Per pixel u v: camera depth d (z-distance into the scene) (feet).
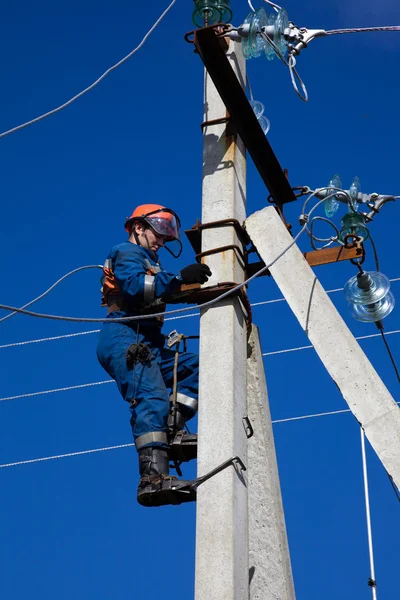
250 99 29.63
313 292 26.30
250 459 26.08
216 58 27.78
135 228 28.86
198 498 23.50
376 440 24.40
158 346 27.25
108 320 24.14
